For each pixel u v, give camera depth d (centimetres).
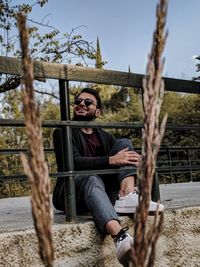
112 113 1736
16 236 208
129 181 262
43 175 67
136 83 287
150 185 72
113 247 244
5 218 289
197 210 290
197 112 1491
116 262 244
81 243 231
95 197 239
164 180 1084
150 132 71
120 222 245
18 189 1006
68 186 247
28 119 67
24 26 69
